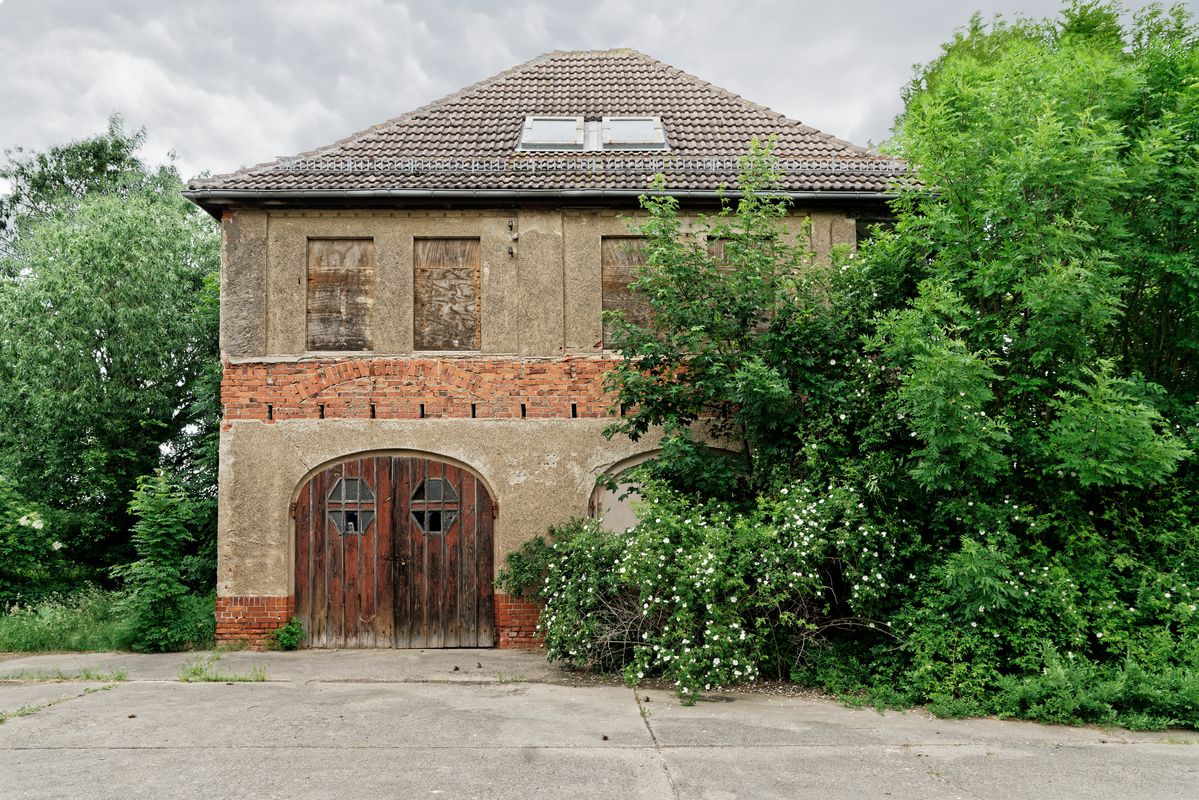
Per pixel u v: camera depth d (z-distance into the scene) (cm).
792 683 809
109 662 930
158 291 1708
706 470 891
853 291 904
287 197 1062
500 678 830
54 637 1041
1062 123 788
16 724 645
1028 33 1612
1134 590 753
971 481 787
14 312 1661
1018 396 814
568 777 519
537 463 1063
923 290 777
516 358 1079
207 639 1035
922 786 509
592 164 1120
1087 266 741
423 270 1099
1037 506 802
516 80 1384
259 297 1078
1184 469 815
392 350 1077
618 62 1466
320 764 543
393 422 1063
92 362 1630
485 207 1096
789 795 491
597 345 1087
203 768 534
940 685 710
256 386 1065
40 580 1363
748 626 800
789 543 777
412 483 1066
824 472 839
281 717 667
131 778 514
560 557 936
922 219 846
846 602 798
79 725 641
